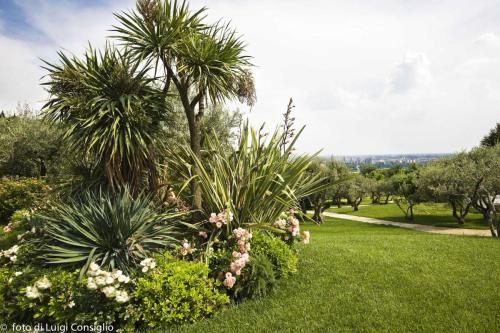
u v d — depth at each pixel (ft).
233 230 16.12
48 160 57.88
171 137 20.92
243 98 20.67
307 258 20.27
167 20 17.94
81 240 14.61
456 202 82.12
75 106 17.46
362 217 110.42
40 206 20.47
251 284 14.90
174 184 19.62
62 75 17.78
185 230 18.17
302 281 16.48
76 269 13.83
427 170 80.53
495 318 12.33
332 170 93.76
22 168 57.98
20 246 15.99
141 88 19.02
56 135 53.88
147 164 19.27
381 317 12.57
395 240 28.19
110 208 14.88
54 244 15.46
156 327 12.55
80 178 20.12
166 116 20.40
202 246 16.71
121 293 12.40
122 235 14.52
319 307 13.64
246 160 18.79
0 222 41.91
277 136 19.69
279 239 17.79
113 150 16.48
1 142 54.65
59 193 19.66
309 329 11.96
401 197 110.83
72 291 12.62
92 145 16.83
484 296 14.10
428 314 12.73
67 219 14.70
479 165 59.21
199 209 18.10
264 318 12.90
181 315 12.55
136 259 14.74
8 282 13.67
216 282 14.25
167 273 13.57
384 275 16.97
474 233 65.21
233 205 17.15
